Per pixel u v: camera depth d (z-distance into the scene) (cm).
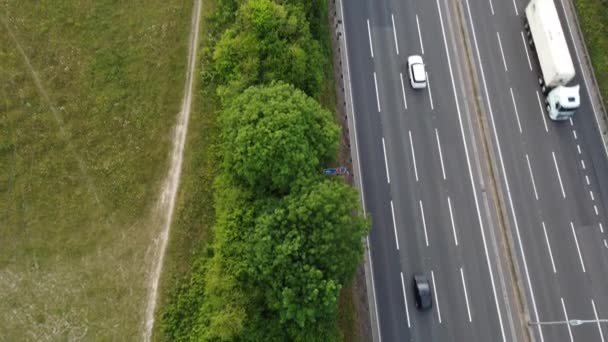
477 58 5062
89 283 3594
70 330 3497
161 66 4156
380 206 4472
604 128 4856
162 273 3616
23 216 3712
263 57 3947
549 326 4206
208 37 4275
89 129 3938
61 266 3628
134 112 3997
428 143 4712
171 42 4238
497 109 4878
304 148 3428
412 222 4431
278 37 3950
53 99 3994
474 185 4584
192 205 3762
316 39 4609
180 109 4044
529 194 4597
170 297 3556
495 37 5156
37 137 3891
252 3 3925
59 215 3731
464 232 4422
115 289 3581
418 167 4622
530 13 5016
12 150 3847
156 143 3934
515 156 4722
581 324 4222
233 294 3356
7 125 3897
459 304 4200
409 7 5209
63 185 3794
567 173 4688
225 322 3216
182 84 4122
